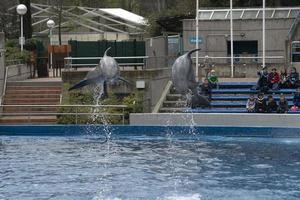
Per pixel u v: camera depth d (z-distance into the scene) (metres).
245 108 35.12
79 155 26.75
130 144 29.81
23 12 45.25
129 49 41.88
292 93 36.53
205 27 47.66
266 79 36.75
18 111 36.53
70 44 43.88
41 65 46.69
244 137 31.48
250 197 18.95
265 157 25.75
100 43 41.56
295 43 43.72
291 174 22.28
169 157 25.91
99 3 91.88
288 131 31.05
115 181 21.34
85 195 19.39
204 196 19.12
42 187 20.55
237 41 48.00
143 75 36.34
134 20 69.06
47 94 38.09
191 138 31.59
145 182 21.14
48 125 33.53
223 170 23.08
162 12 63.94
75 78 37.16
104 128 33.09
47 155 26.78
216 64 43.56
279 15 47.91
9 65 41.19
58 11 65.88
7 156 26.62
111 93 36.12
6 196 19.33
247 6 57.31
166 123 32.66
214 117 32.09
